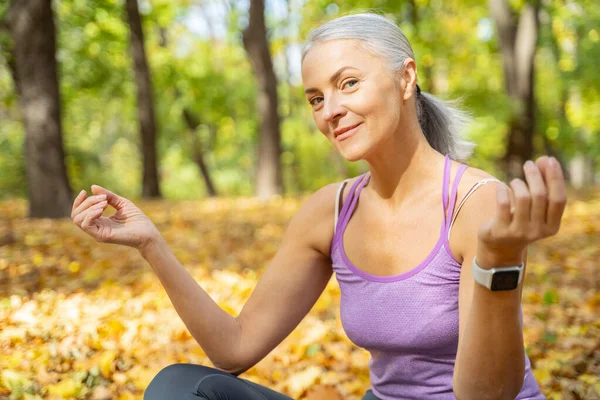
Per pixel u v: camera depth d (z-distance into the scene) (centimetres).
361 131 184
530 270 634
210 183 2778
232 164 3547
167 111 2614
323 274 219
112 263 631
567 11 2062
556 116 2577
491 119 1365
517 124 1422
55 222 913
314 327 436
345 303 200
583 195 1450
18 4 952
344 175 3083
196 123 2809
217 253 738
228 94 2770
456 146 212
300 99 2945
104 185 2434
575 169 3152
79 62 1884
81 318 432
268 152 1616
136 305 471
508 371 154
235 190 3659
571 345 396
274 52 2641
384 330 189
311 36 191
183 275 204
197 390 186
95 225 194
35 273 581
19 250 680
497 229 136
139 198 1744
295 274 215
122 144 3475
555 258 707
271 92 1603
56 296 500
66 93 2012
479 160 1460
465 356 155
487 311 148
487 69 2203
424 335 184
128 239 196
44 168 969
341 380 362
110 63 1991
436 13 1988
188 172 3575
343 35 184
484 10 2086
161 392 187
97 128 3234
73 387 321
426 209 187
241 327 214
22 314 414
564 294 526
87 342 379
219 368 216
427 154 192
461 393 160
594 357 380
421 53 1702
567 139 2508
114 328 402
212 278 604
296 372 374
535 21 1445
